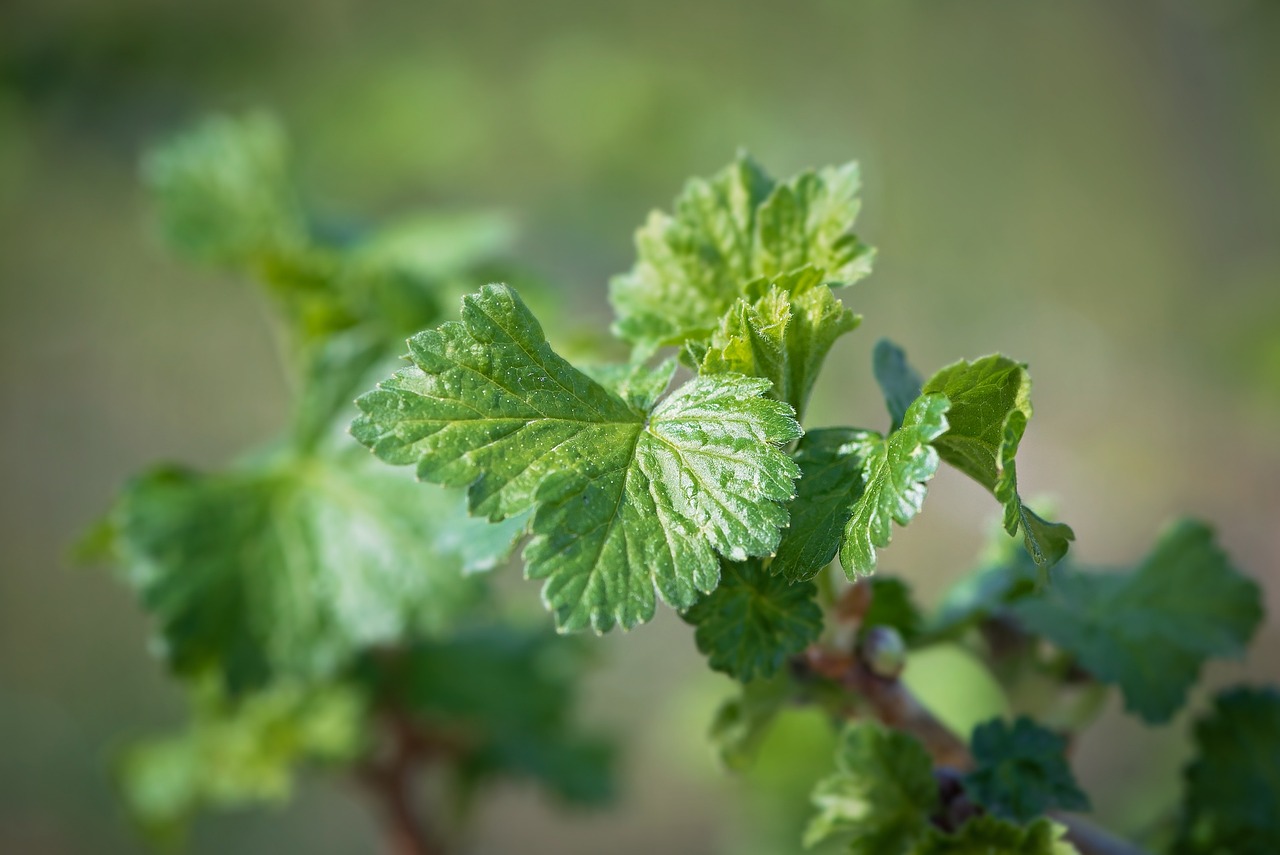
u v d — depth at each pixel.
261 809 1.01
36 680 1.11
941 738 0.30
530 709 0.47
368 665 0.46
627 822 0.98
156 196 0.44
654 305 0.29
